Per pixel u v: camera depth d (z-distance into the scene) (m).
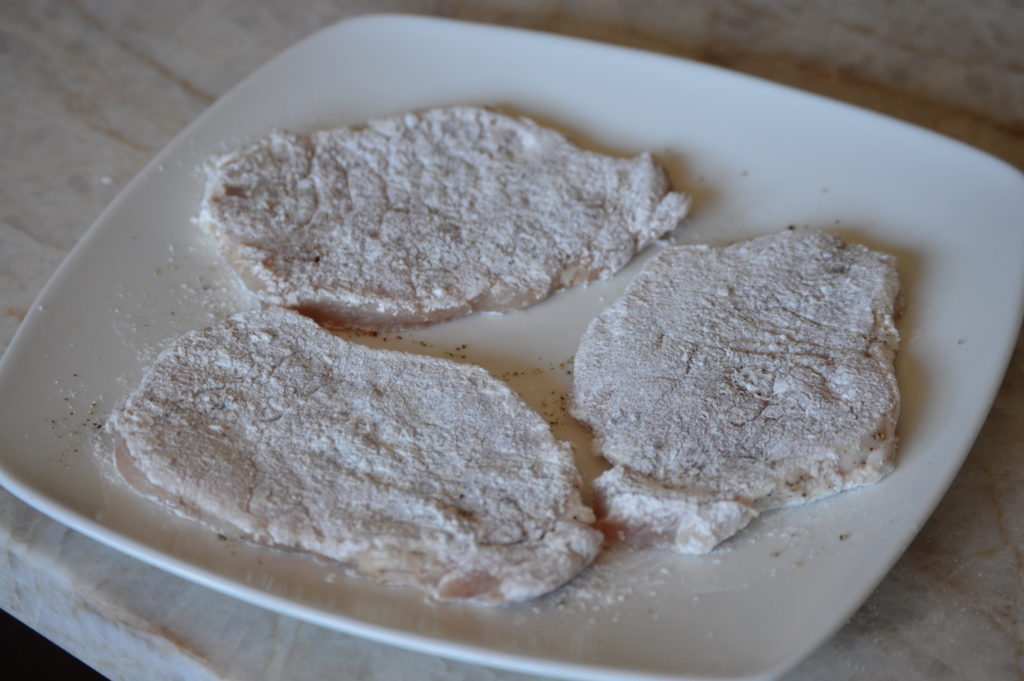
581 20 0.65
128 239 0.52
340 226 0.52
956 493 0.45
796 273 0.50
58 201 0.55
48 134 0.58
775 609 0.41
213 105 0.57
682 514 0.42
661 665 0.39
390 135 0.55
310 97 0.58
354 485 0.43
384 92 0.58
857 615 0.42
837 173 0.54
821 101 0.56
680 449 0.44
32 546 0.44
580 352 0.48
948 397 0.46
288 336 0.48
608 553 0.43
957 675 0.41
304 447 0.44
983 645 0.42
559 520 0.42
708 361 0.47
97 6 0.65
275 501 0.43
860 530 0.43
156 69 0.61
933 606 0.42
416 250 0.51
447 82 0.59
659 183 0.53
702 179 0.55
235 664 0.41
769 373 0.46
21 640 0.53
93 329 0.49
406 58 0.59
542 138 0.55
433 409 0.45
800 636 0.40
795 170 0.55
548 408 0.47
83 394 0.47
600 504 0.44
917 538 0.44
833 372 0.46
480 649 0.39
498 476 0.43
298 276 0.50
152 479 0.43
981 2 0.66
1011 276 0.49
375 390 0.46
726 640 0.40
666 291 0.50
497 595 0.41
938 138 0.54
